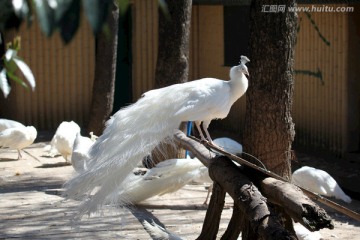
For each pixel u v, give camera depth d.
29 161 12.47
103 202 5.89
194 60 18.12
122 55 17.64
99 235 7.16
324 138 14.52
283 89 6.32
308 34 14.76
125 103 17.75
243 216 6.18
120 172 5.93
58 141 11.98
